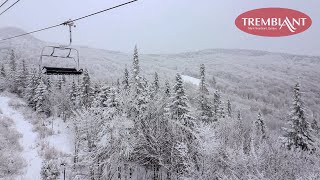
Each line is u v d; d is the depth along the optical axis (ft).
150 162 84.02
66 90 239.71
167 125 82.89
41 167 106.42
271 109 371.97
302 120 105.70
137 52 122.31
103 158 79.66
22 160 115.96
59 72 38.65
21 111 212.64
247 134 89.76
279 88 553.64
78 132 93.35
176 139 77.51
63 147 138.41
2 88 275.80
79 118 94.27
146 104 85.97
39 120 195.93
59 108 214.69
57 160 115.75
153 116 85.87
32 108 226.38
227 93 458.91
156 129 82.48
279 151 55.42
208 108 138.72
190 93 158.10
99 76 442.91
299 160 53.52
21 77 260.21
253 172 51.72
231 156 57.16
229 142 75.97
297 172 50.52
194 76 633.20
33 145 138.62
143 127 82.84
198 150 64.69
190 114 101.81
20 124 179.42
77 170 95.86
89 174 83.41
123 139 75.61
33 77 229.25
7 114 197.77
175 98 100.42
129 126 77.20
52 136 156.97
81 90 195.31
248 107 350.02
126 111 84.58
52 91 230.27
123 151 76.02
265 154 54.08
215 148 61.46
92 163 79.15
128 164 80.38
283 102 458.09
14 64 292.40
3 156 113.19
